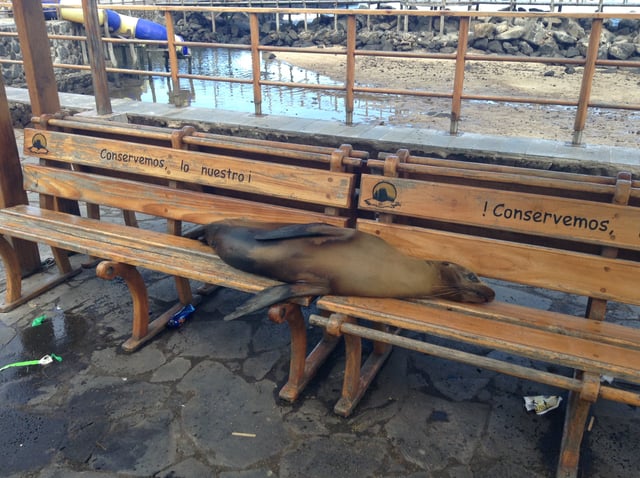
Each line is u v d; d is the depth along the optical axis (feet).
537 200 9.61
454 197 10.16
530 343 8.71
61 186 14.01
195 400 10.43
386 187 10.61
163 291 14.26
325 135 18.66
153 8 22.25
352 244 10.27
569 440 8.70
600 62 16.11
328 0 80.84
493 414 10.11
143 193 13.17
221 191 13.42
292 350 10.39
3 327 12.74
